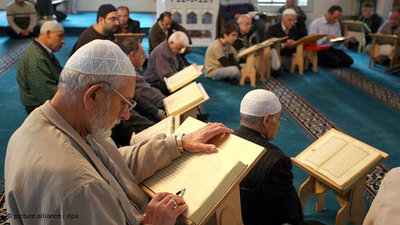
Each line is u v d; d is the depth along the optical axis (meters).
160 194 1.30
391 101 5.47
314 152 2.42
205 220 1.27
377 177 3.35
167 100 3.30
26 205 1.04
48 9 9.62
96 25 4.79
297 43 6.78
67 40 9.79
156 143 1.57
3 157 3.67
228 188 1.34
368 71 7.16
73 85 1.12
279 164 1.92
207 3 8.83
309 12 10.11
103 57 1.13
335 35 8.03
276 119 2.16
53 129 1.12
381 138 4.23
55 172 1.03
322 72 7.14
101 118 1.17
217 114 4.97
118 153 1.50
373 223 1.22
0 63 7.22
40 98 3.70
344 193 2.14
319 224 2.01
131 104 1.23
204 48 9.13
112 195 1.12
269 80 6.62
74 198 1.01
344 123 4.68
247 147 1.52
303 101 5.52
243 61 6.81
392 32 7.42
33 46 3.70
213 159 1.46
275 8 10.28
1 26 9.96
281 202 1.93
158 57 4.82
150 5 13.69
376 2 9.76
